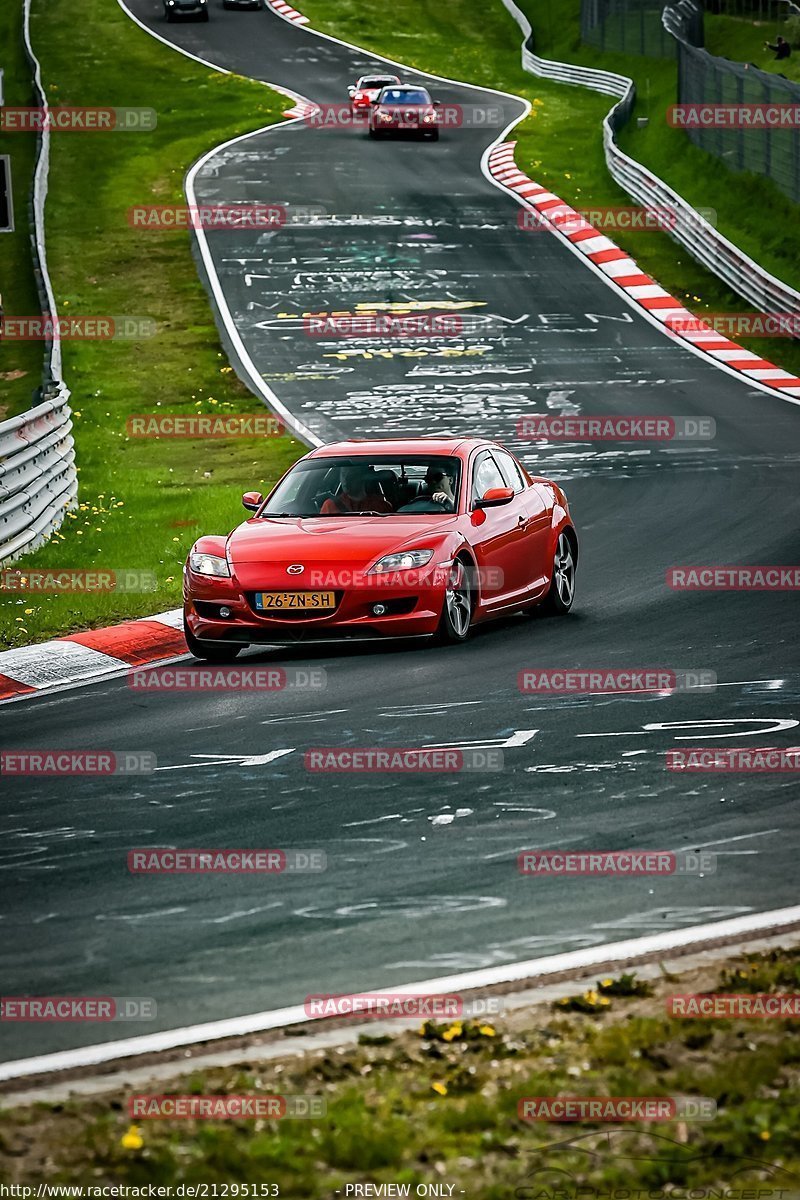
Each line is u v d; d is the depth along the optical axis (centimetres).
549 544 2841
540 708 2131
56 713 2225
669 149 9775
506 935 1322
